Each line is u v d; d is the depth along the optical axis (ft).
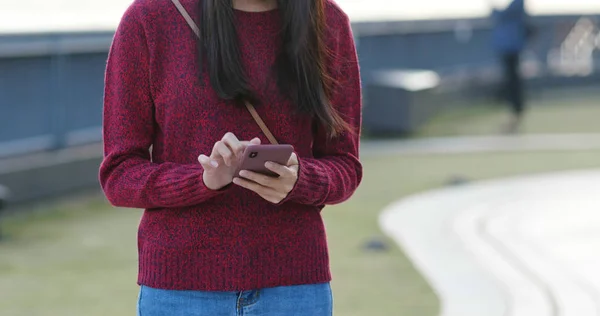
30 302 20.88
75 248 25.82
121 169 9.16
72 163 31.35
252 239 9.07
